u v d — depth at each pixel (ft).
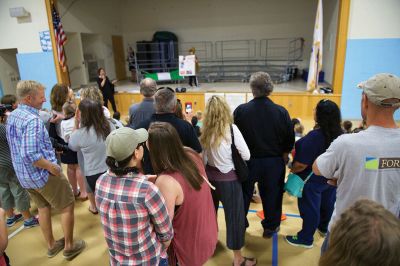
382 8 18.58
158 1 34.68
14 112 6.34
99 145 7.44
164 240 4.23
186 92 24.07
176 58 34.91
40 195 7.18
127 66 37.68
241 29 33.09
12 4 23.38
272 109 6.66
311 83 21.36
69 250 7.52
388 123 3.74
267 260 7.19
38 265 7.39
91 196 9.50
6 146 8.36
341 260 1.95
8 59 26.96
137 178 3.88
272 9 31.60
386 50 19.26
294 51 32.04
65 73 24.61
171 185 4.34
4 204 8.97
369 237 1.82
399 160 3.68
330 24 25.30
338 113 6.17
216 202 7.09
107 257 7.63
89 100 7.37
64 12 26.40
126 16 36.17
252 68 32.55
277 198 7.45
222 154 6.15
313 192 7.03
